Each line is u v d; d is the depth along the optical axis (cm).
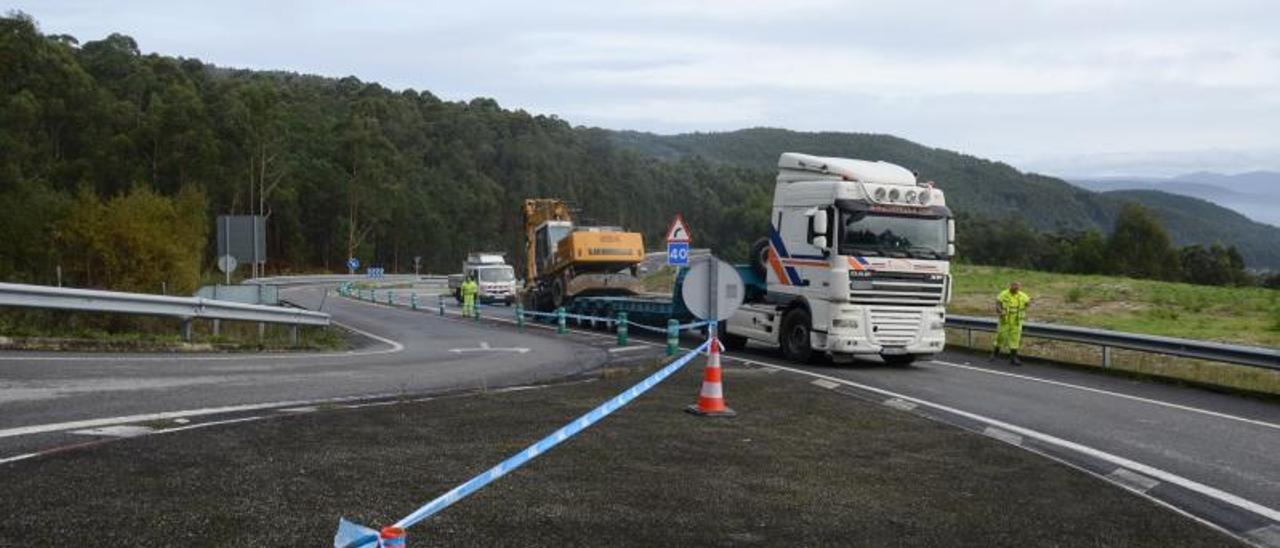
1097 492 770
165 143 7269
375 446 822
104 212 2764
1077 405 1338
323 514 596
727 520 638
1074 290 3394
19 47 6612
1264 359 1486
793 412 1145
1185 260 7312
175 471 692
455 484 696
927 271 1773
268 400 1082
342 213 10500
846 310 1730
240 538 538
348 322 3366
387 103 13425
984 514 688
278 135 9394
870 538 614
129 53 9000
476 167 13162
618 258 3144
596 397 1202
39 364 1274
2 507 579
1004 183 19500
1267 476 876
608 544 569
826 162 1816
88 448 750
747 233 11294
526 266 3612
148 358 1469
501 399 1157
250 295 2386
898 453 909
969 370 1805
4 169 5366
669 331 1972
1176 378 1630
